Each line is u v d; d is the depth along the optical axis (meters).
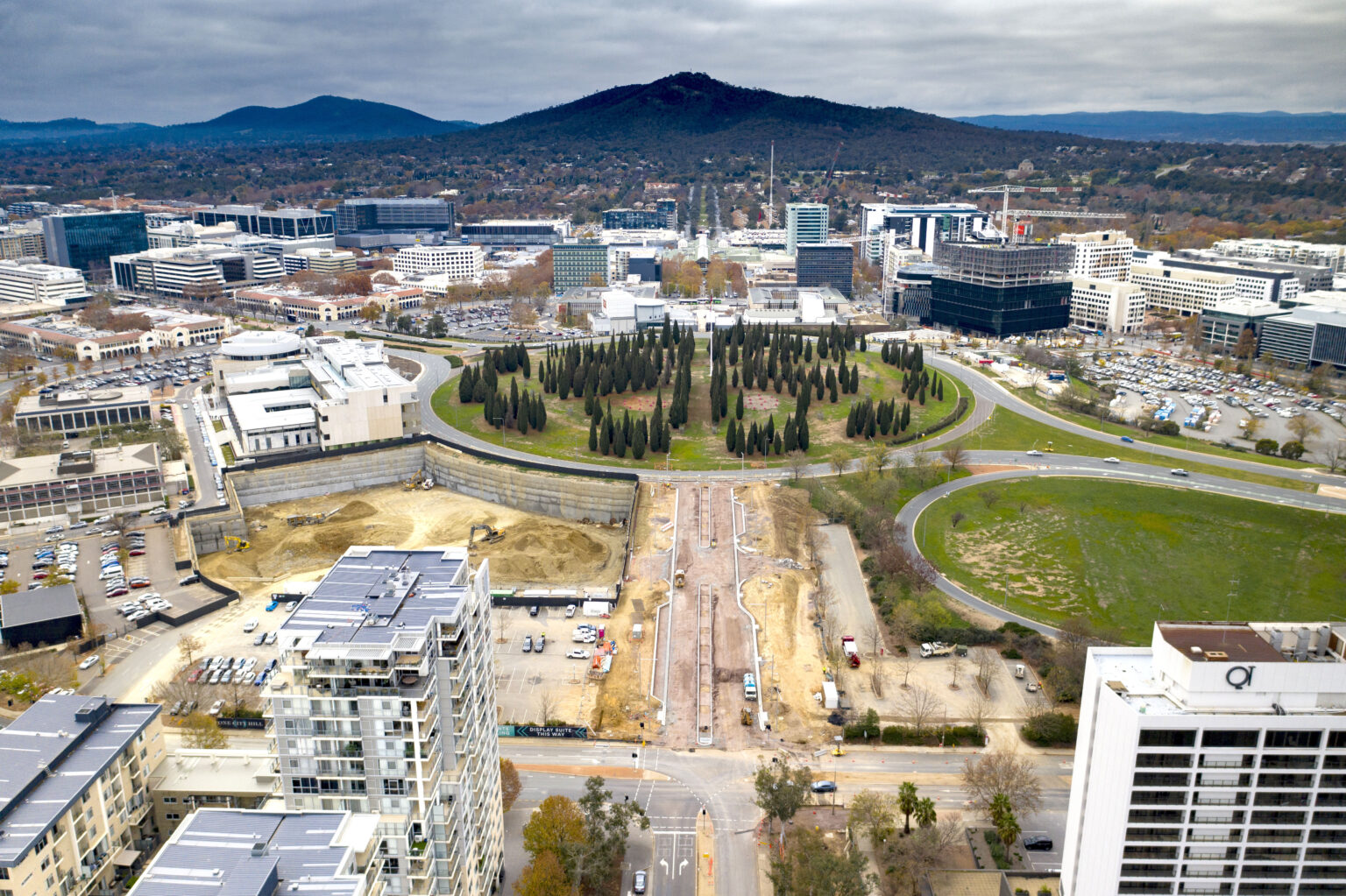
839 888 188.00
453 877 175.38
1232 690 151.88
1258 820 153.50
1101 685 158.50
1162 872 157.50
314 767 167.88
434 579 185.62
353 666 162.75
